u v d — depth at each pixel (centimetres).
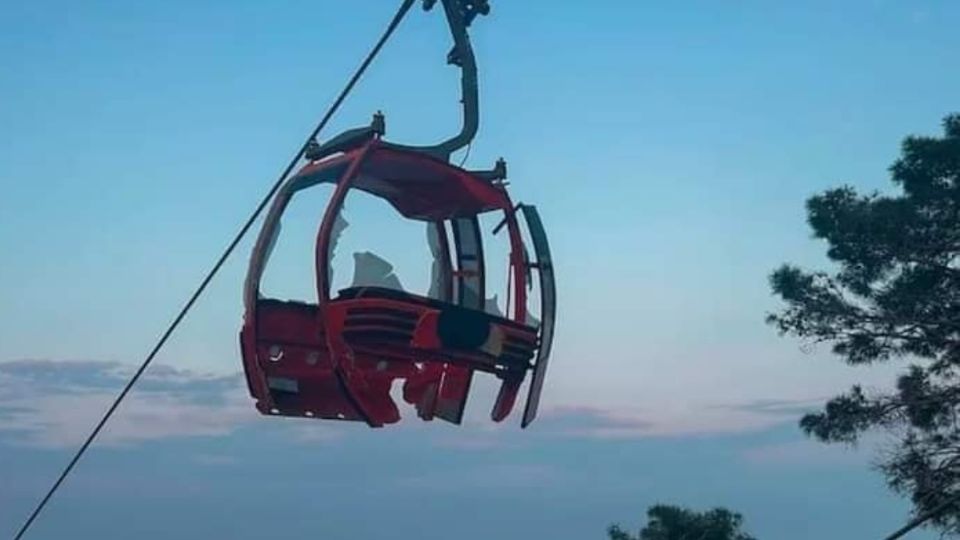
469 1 788
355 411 733
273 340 720
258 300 719
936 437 2308
